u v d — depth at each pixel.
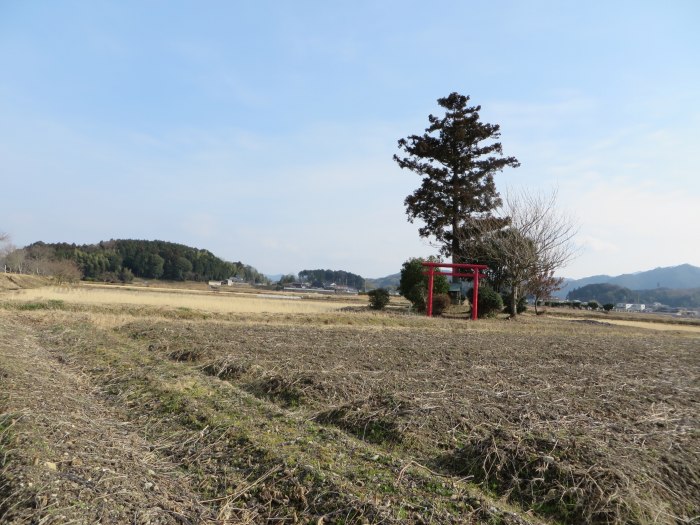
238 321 21.05
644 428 7.04
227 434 6.33
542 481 5.14
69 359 11.17
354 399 8.15
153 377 9.14
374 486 4.90
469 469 5.62
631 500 4.69
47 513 3.92
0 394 6.93
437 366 11.51
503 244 30.83
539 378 10.42
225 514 4.53
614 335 23.30
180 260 107.50
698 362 14.70
